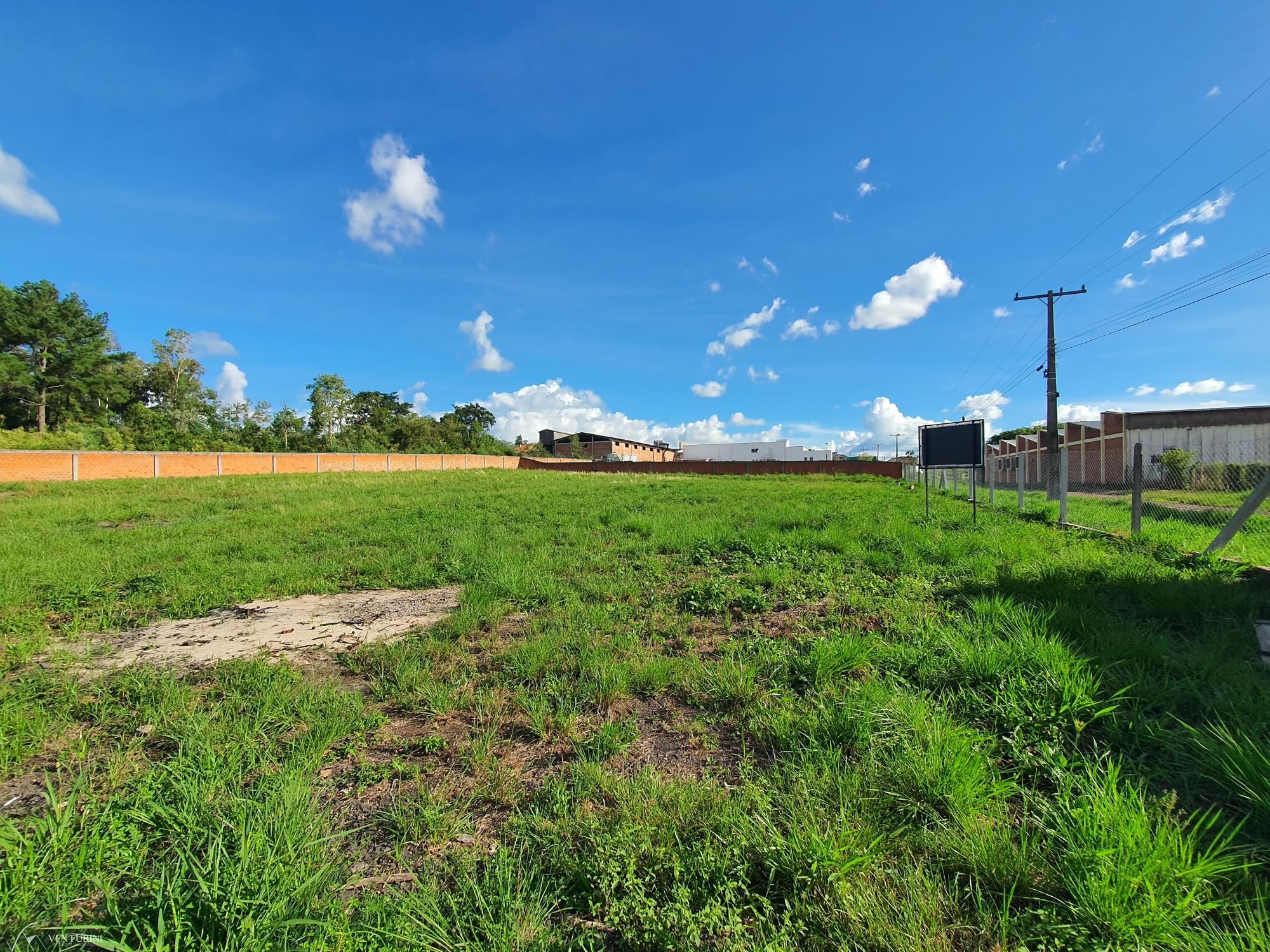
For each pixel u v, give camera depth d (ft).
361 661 11.97
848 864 5.27
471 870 5.61
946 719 7.80
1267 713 7.59
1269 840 5.46
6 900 4.87
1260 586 14.28
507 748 8.26
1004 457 122.21
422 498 50.31
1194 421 77.46
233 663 11.60
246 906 4.73
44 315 131.64
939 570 17.65
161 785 7.07
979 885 5.14
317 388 195.31
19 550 24.59
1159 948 4.44
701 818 6.18
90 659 12.41
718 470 142.61
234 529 31.55
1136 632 10.82
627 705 9.57
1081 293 65.82
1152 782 6.62
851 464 127.95
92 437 120.88
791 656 10.93
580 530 28.94
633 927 4.87
